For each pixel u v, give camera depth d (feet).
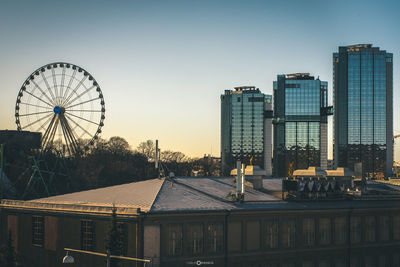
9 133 575.79
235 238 189.57
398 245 228.84
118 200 201.46
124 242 175.63
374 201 228.84
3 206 221.25
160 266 172.04
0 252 200.03
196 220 181.88
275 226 199.00
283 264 198.70
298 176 234.17
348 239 214.69
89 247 187.62
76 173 561.84
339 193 224.53
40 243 206.08
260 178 242.17
